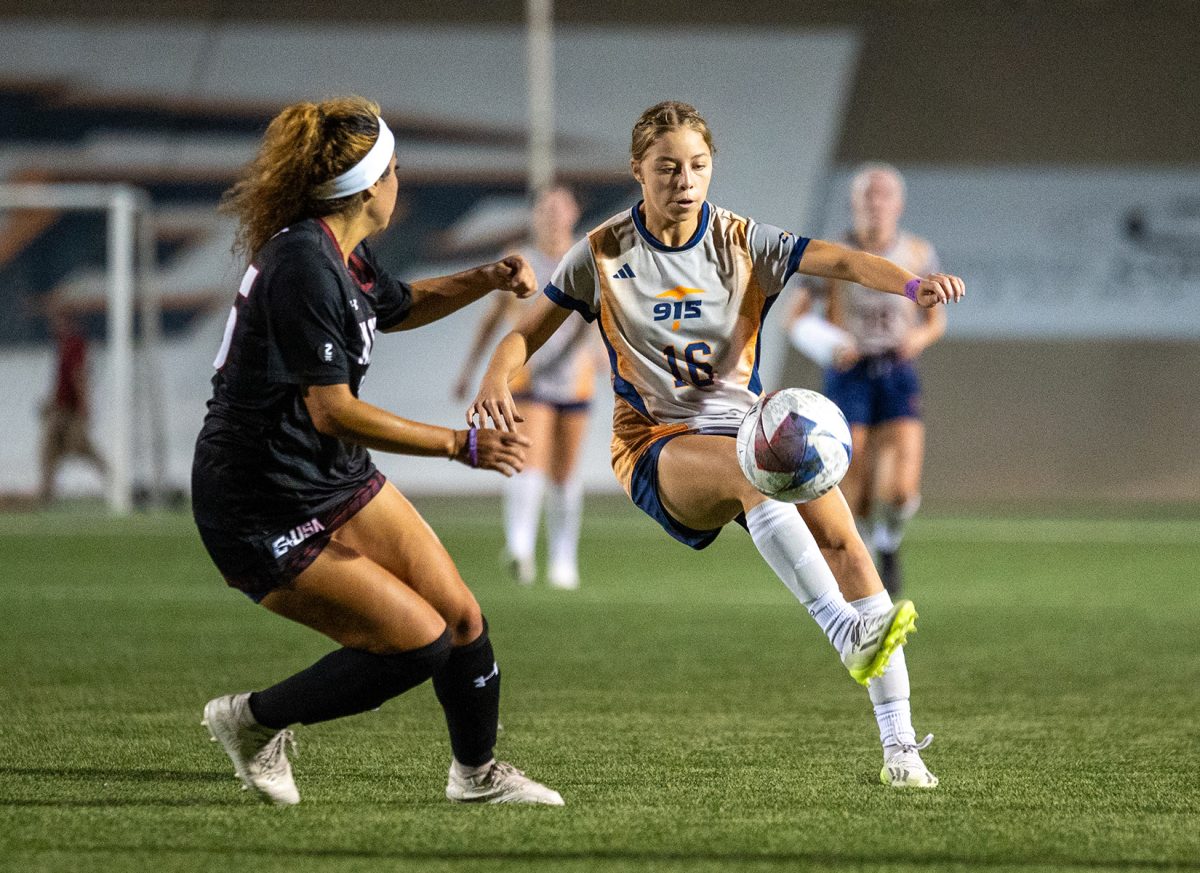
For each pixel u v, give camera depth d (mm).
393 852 12273
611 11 78375
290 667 23922
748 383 16156
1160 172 71375
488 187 76125
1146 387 68625
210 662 24453
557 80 77000
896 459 33781
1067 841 12711
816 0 77625
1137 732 18500
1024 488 67312
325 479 13672
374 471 14320
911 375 34000
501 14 78938
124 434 62625
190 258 75625
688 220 15664
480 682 14242
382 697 13969
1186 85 73062
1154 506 64875
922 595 34969
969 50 75250
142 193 76375
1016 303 70312
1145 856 12219
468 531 52000
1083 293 70250
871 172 34562
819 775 15703
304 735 18109
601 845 12516
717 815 13711
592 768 16094
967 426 68562
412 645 13695
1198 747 17453
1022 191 71750
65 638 27312
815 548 14742
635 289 15766
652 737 18031
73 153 76750
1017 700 21016
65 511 62094
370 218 13898
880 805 14172
